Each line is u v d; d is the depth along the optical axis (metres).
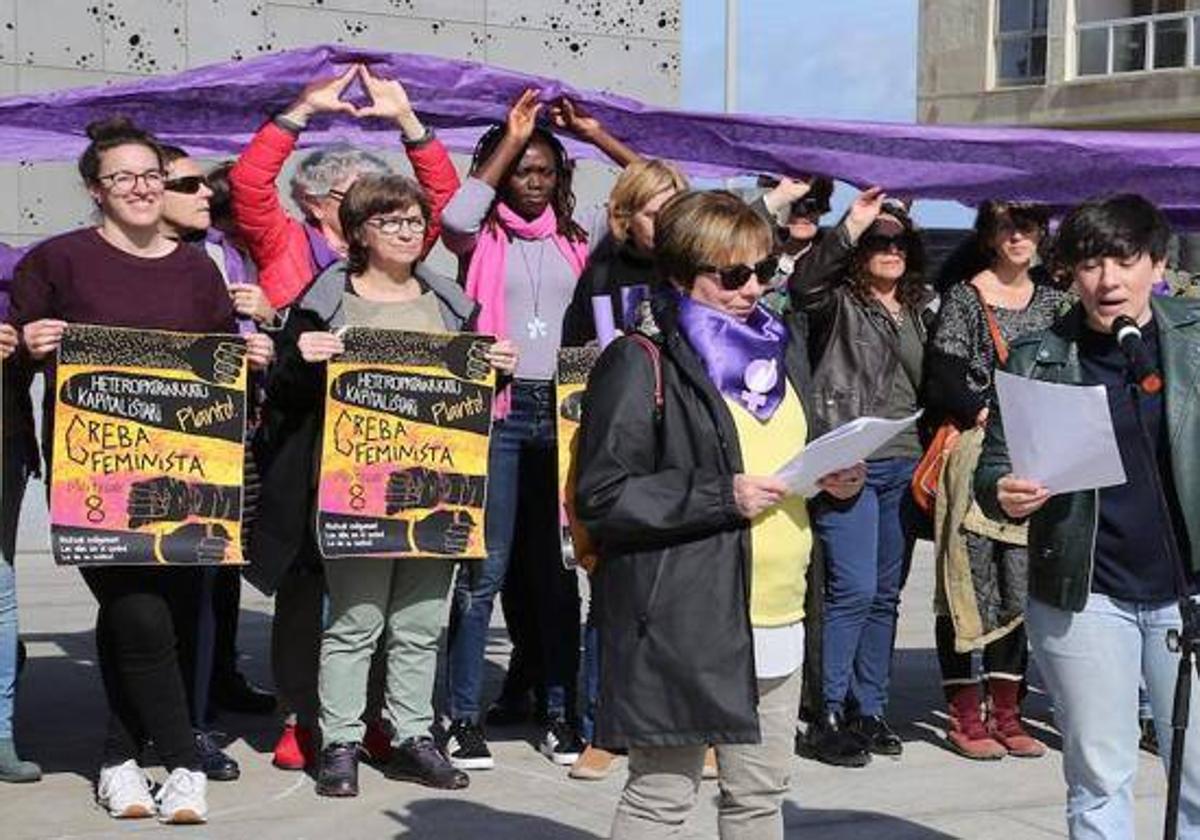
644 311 3.96
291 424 5.59
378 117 6.11
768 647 3.92
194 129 6.32
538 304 6.11
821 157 6.42
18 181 12.73
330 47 6.19
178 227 5.68
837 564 6.29
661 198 5.68
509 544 6.12
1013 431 3.93
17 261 6.25
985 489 4.23
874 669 6.50
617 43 14.12
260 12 13.18
